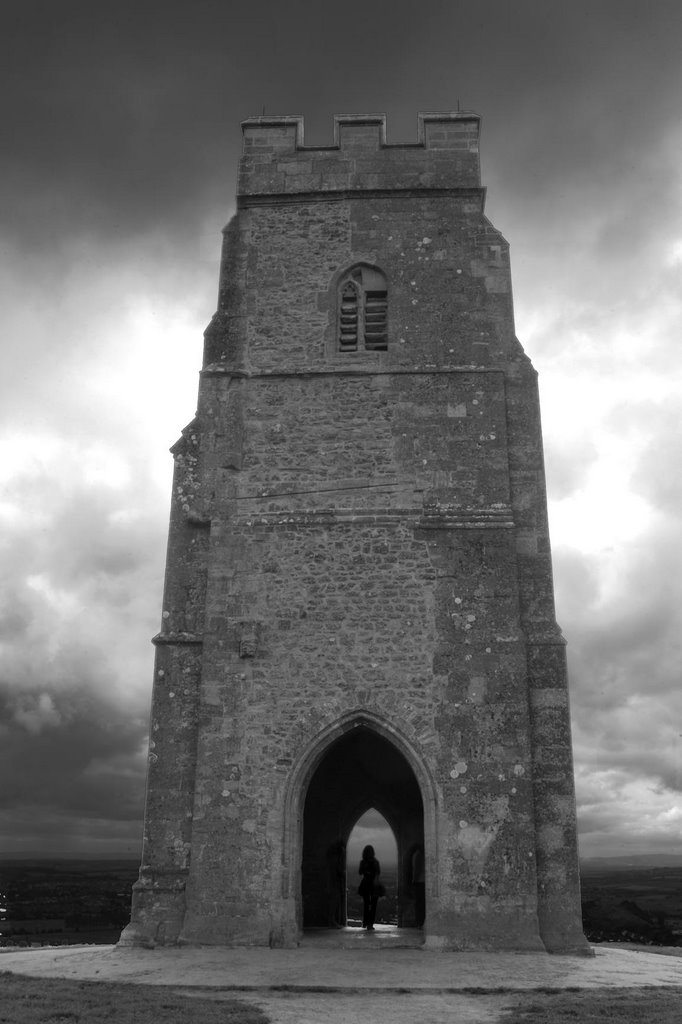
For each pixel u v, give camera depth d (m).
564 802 14.54
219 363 17.41
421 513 16.14
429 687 15.09
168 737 15.15
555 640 15.35
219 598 15.83
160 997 9.63
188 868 14.40
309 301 17.77
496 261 17.84
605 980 11.09
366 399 16.94
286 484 16.52
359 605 15.64
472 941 13.70
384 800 19.92
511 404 16.86
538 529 16.09
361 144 18.78
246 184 18.62
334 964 12.13
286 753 14.91
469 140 18.73
